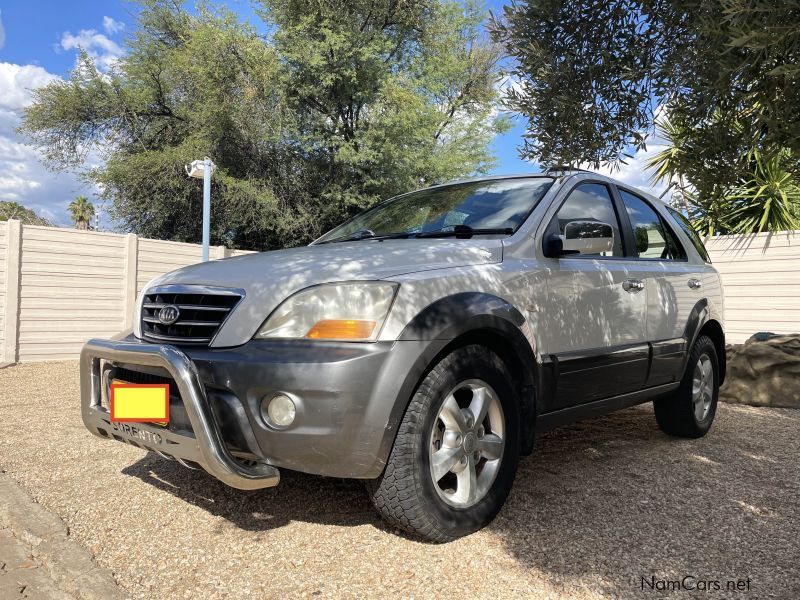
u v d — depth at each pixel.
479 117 19.73
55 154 16.95
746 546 2.44
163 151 16.88
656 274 3.80
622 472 3.44
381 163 16.08
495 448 2.63
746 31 1.93
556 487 3.16
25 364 8.38
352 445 2.19
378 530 2.61
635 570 2.24
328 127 16.20
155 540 2.52
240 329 2.35
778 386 5.66
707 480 3.29
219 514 2.79
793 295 9.47
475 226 3.18
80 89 16.48
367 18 16.94
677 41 2.53
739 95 2.18
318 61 14.81
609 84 2.71
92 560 2.31
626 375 3.41
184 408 2.33
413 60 18.50
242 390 2.22
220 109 15.26
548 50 2.76
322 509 2.85
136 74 17.14
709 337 4.52
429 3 17.23
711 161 2.54
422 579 2.18
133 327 2.91
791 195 10.26
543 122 2.87
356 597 2.06
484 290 2.62
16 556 2.38
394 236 3.30
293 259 2.62
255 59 14.88
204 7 15.45
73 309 9.02
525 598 2.05
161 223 16.95
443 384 2.39
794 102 2.05
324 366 2.17
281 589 2.12
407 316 2.31
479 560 2.32
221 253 10.90
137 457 3.69
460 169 18.08
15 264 8.42
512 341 2.65
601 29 2.69
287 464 2.21
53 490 3.10
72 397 5.86
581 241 2.97
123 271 9.54
